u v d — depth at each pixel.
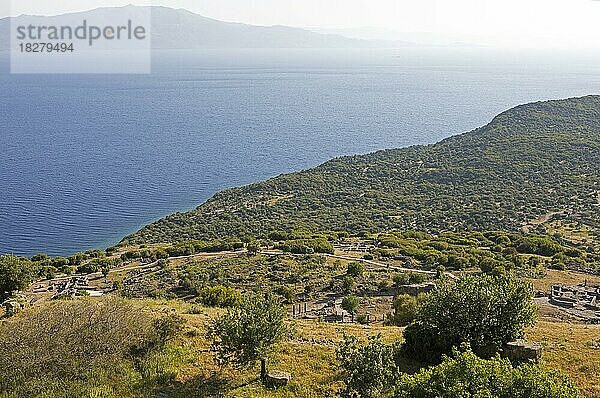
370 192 156.25
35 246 123.19
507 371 14.42
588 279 54.06
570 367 21.44
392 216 130.75
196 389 19.75
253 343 20.14
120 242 114.00
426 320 23.00
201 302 40.69
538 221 116.00
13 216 147.25
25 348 20.33
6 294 37.69
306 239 85.31
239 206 146.25
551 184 143.62
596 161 156.38
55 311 23.97
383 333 27.42
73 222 143.50
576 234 101.94
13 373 19.25
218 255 75.31
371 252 73.88
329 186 165.50
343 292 49.56
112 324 22.59
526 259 66.12
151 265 70.69
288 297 47.00
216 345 21.58
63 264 75.31
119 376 20.11
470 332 21.95
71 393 18.86
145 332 23.08
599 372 20.95
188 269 62.72
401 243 81.50
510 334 22.20
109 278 61.44
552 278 54.19
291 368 21.66
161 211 159.25
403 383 15.30
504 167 160.25
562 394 14.05
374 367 18.56
